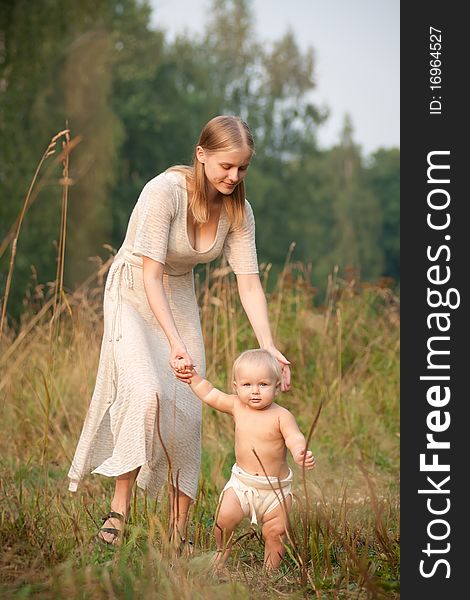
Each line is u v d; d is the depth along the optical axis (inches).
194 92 1883.6
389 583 158.4
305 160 2119.8
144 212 185.8
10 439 277.7
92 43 1030.4
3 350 315.0
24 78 786.8
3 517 178.4
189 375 181.5
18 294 781.3
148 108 1640.0
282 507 170.1
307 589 161.3
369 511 209.8
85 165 991.6
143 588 148.8
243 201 194.2
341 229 2185.0
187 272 198.5
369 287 412.2
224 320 343.3
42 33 790.5
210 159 181.5
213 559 165.3
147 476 187.3
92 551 168.9
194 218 189.6
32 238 842.2
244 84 2065.7
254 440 177.0
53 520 186.1
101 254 1053.2
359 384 357.4
